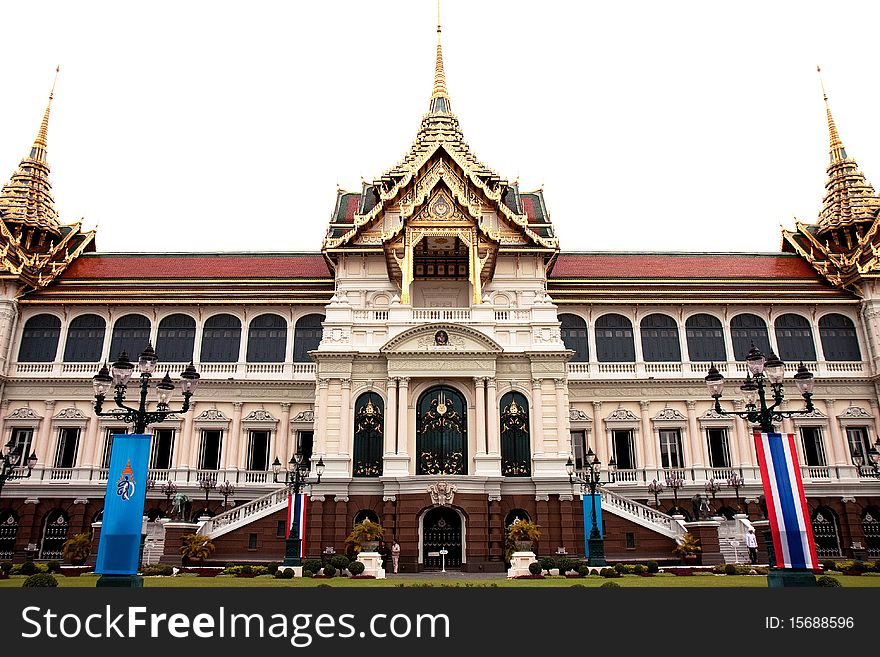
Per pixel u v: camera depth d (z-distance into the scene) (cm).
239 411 5303
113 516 2031
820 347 5631
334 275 5759
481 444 4212
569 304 5666
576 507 4109
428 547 4038
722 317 5709
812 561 2078
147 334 5588
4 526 4903
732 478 4938
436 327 4391
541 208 5834
